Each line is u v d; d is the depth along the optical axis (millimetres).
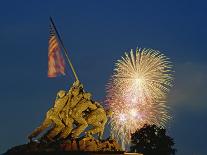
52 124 92625
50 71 96438
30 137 92125
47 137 91125
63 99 92438
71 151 88750
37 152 88438
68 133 91875
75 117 92438
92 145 90688
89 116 93312
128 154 92562
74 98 92750
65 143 89812
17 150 89312
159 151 139625
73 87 93500
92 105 93625
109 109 95062
